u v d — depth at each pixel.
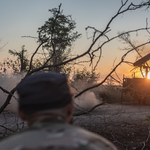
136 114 9.95
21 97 0.86
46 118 0.84
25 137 0.76
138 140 5.61
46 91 0.85
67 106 0.90
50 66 3.71
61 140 0.73
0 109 3.91
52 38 4.01
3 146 0.75
